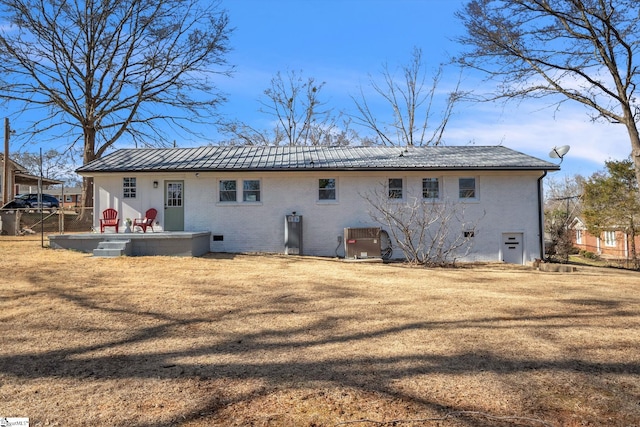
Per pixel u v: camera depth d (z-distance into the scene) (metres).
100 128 22.91
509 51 13.95
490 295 8.09
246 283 9.20
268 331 5.55
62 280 8.91
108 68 22.27
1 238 16.56
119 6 21.59
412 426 2.99
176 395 3.55
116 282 8.89
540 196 15.53
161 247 13.32
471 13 13.75
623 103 13.40
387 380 3.84
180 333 5.46
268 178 15.47
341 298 7.72
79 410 3.29
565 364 4.23
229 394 3.57
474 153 17.70
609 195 24.50
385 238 15.26
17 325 5.76
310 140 36.41
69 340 5.15
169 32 22.45
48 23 20.70
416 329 5.58
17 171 30.33
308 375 3.98
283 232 15.39
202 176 15.45
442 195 15.42
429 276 11.00
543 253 15.45
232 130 28.78
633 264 23.89
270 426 3.01
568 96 13.99
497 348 4.75
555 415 3.15
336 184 15.52
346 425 3.01
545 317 6.24
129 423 3.07
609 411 3.22
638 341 5.01
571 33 13.15
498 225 15.42
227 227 15.41
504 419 3.09
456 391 3.59
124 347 4.89
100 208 15.54
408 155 17.19
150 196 15.53
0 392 3.64
